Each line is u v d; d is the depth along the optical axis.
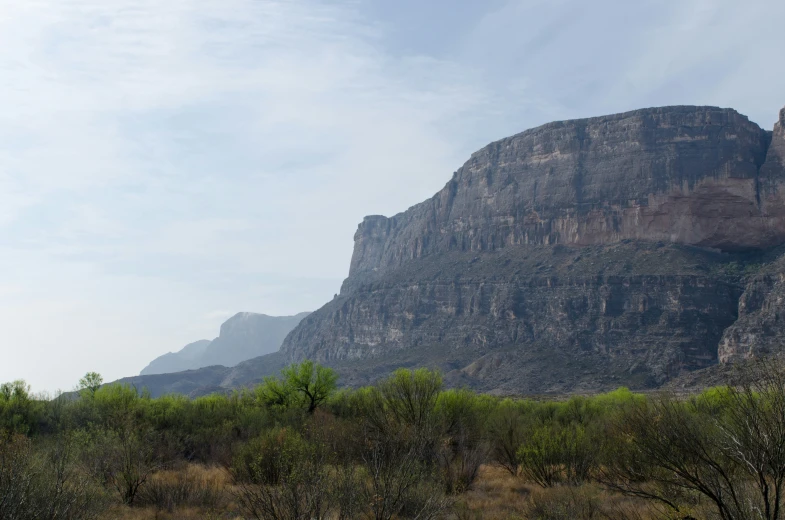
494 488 23.73
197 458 31.48
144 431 27.92
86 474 19.53
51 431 31.55
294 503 13.66
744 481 13.38
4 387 33.94
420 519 15.45
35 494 13.91
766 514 11.70
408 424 24.64
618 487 16.88
